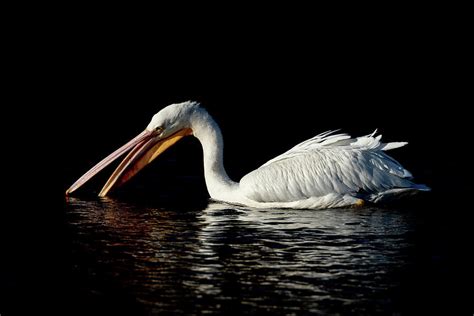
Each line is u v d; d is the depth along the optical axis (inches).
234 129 946.1
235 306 315.6
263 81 1203.9
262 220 462.6
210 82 1192.2
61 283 345.7
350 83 1208.8
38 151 749.3
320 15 1291.8
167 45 1211.9
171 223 454.9
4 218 471.8
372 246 398.3
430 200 513.0
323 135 529.3
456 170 639.1
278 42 1258.6
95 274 357.1
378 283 341.4
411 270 358.3
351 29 1282.0
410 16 1288.1
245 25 1257.4
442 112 1055.6
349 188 496.7
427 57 1251.8
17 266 372.2
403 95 1168.8
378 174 496.4
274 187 503.2
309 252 388.2
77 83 1123.9
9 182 598.2
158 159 719.1
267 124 986.1
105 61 1164.5
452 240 409.1
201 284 341.7
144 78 1167.6
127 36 1203.2
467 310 310.7
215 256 382.0
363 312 309.6
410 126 960.3
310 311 310.5
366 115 1045.2
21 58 1132.5
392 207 493.7
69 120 958.4
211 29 1242.6
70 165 680.4
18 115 966.4
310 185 499.5
